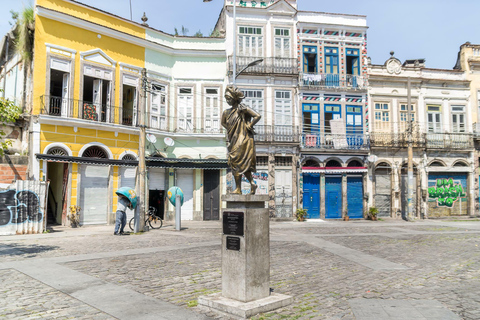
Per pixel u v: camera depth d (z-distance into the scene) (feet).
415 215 84.99
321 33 83.61
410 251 37.06
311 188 80.64
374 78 84.94
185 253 33.78
